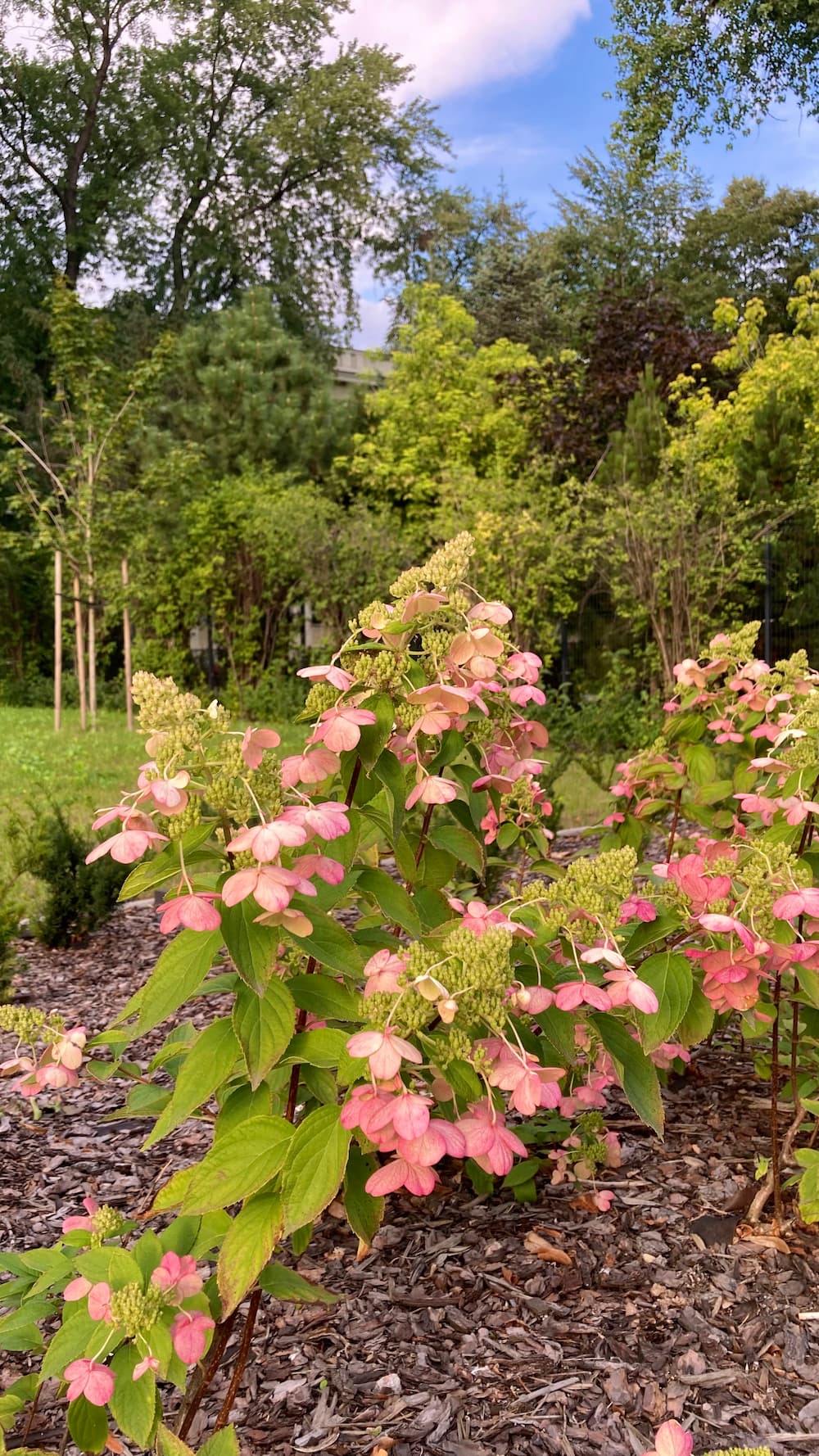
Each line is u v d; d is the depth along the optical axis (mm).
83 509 12898
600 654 12133
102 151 25562
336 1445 1750
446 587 2004
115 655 20750
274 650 16125
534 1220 2342
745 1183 2389
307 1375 1923
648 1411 1778
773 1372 1848
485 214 32469
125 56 25391
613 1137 2451
